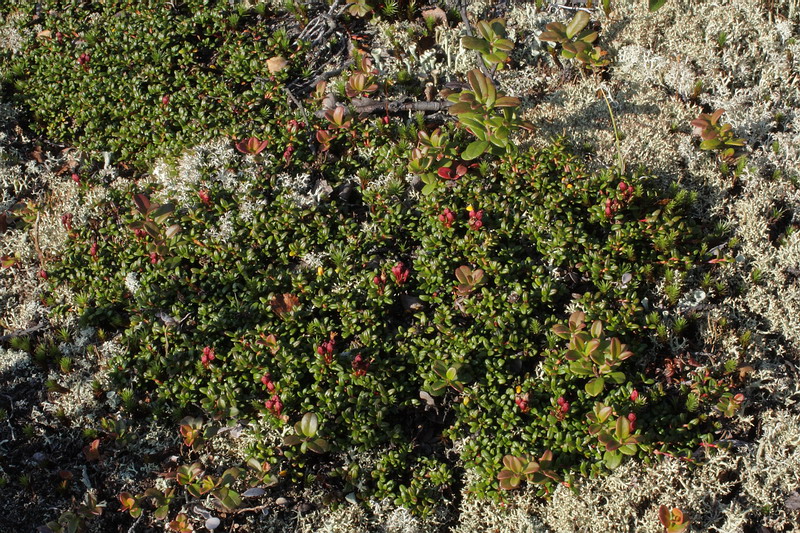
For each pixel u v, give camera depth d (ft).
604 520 2.17
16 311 2.40
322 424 2.24
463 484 2.24
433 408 2.28
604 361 2.19
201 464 2.23
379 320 2.32
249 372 2.28
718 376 2.25
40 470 2.26
